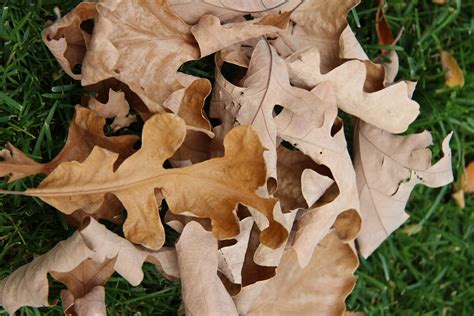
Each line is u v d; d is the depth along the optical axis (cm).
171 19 65
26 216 68
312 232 69
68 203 64
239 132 63
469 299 83
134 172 64
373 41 76
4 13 67
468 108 80
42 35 63
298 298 72
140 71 65
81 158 66
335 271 72
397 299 80
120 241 65
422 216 80
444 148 71
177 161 67
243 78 68
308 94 67
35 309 69
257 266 68
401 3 78
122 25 64
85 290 65
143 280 71
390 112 69
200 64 71
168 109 65
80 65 68
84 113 65
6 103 67
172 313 73
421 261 81
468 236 83
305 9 68
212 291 66
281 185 69
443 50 80
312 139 68
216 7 66
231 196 65
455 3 80
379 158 72
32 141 69
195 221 66
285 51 69
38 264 64
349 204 70
